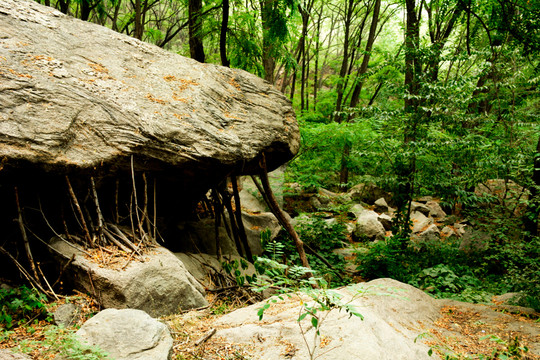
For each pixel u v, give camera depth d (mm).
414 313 4039
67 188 4238
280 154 6680
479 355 3109
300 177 10945
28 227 4188
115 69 5246
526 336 3646
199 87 5898
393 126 8297
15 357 2479
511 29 8055
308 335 2971
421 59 8312
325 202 11789
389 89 8547
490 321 4086
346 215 11414
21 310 3471
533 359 3068
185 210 6758
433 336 3602
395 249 7691
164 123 4914
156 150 4699
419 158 8055
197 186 5949
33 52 4625
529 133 8188
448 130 8344
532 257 6016
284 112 6875
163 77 5691
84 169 4125
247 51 8992
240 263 6266
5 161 3596
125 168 4551
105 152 4301
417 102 8523
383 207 12508
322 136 9367
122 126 4562
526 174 7523
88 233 4285
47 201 4441
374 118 8492
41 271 3963
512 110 8289
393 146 8234
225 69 6809
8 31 4656
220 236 6902
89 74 4891
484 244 7762
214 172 5520
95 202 4336
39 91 4223
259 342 3002
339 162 10523
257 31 9305
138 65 5602
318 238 8977
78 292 3891
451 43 16047
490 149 7945
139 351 2654
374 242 9133
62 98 4344
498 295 5840
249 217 8406
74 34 5344
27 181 3992
